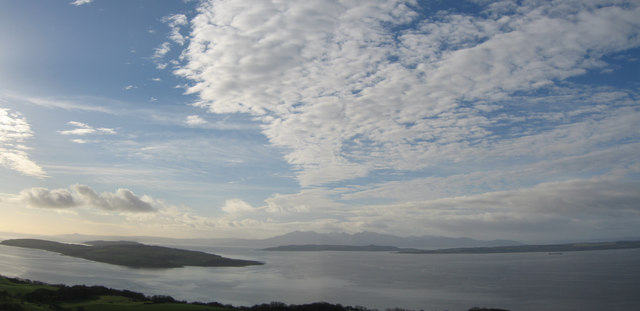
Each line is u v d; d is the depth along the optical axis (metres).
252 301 154.88
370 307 144.38
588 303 153.25
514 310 141.38
